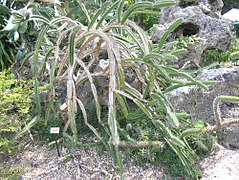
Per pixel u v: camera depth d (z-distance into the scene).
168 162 1.67
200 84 1.56
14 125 1.67
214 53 2.35
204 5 2.45
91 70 1.98
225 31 2.32
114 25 1.72
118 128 1.68
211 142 1.70
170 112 1.54
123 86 1.68
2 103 1.61
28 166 1.65
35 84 1.60
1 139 1.62
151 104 1.65
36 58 1.61
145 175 1.60
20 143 1.71
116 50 1.65
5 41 2.30
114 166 1.64
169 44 1.92
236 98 1.56
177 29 2.38
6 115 1.72
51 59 2.02
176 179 1.58
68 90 1.50
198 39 2.27
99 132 1.85
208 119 1.84
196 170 1.58
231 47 2.53
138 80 1.96
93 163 1.66
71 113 1.49
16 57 2.21
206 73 1.93
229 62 2.41
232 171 1.56
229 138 1.80
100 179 1.58
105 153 1.72
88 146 1.72
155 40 2.40
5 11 2.25
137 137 1.75
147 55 1.55
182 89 1.89
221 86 1.87
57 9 2.62
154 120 1.66
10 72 2.17
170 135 1.55
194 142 1.72
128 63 1.72
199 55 2.28
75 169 1.63
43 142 1.83
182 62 2.28
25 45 2.25
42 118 1.93
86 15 1.96
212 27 2.32
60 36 1.66
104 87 1.87
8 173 1.55
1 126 1.66
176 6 2.46
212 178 1.54
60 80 1.93
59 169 1.63
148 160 1.68
